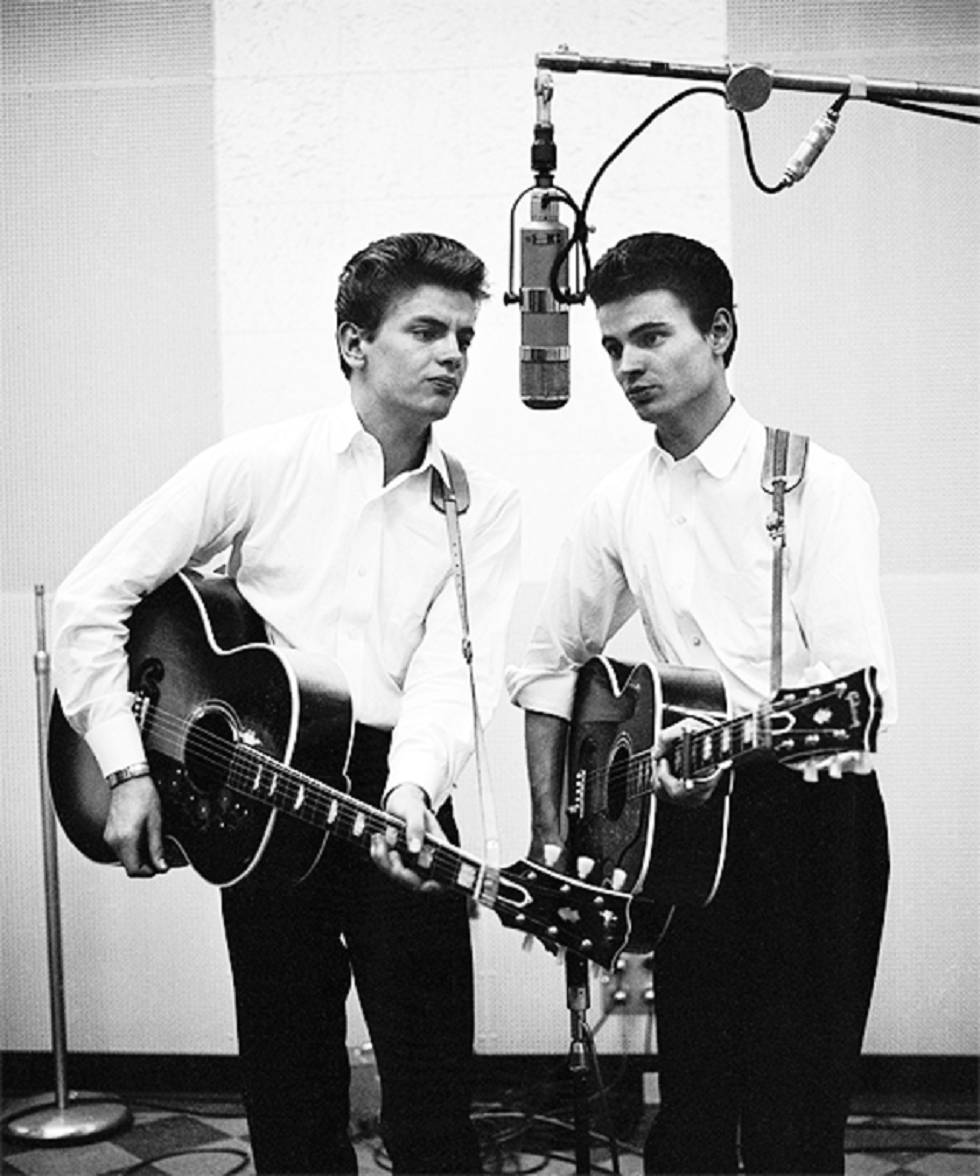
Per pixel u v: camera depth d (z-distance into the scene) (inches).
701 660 102.3
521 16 133.7
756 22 132.2
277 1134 102.0
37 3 137.7
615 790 102.2
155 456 140.6
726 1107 99.6
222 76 136.8
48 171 139.0
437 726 100.5
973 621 136.6
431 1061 100.8
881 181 133.8
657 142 133.6
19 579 142.3
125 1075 143.2
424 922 100.3
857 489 98.3
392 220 136.4
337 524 103.1
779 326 135.9
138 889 142.9
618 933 96.7
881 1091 137.3
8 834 143.3
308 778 97.3
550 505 137.6
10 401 141.2
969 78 131.6
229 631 103.0
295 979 101.0
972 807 137.1
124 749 101.2
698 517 101.2
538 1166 125.9
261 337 138.6
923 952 137.6
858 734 85.7
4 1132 132.3
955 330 135.0
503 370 136.9
